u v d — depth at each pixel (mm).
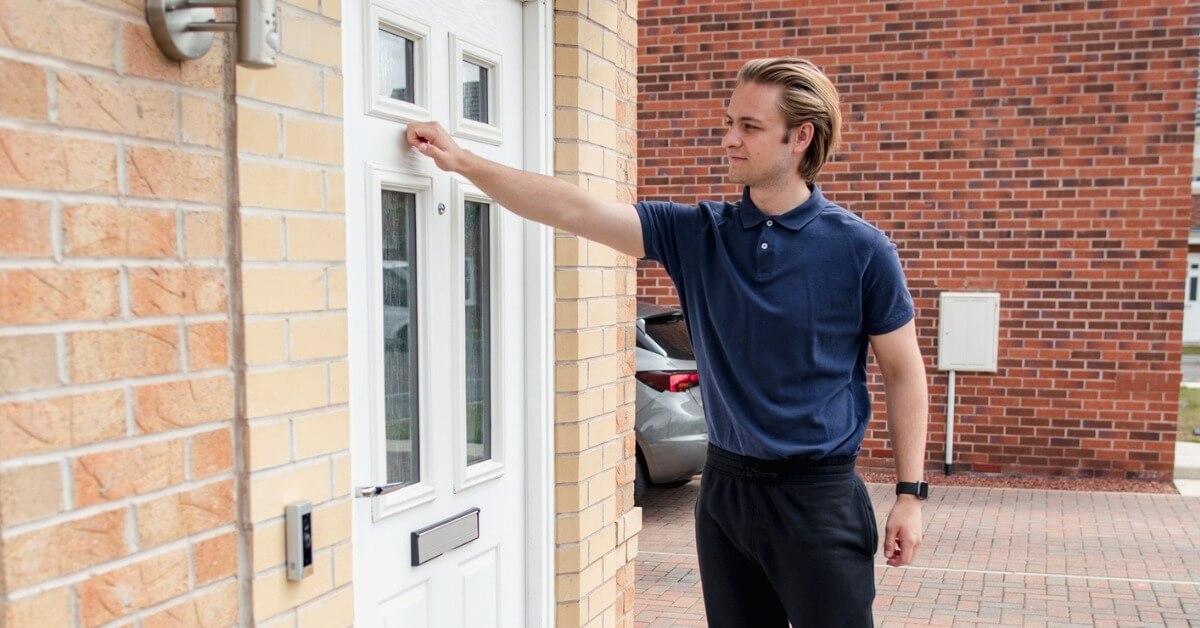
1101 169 7074
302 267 1921
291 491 1908
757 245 2268
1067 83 7090
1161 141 6965
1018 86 7164
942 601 4844
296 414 1915
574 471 2986
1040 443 7316
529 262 2857
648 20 7863
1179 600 4852
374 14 2186
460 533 2570
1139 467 7180
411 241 2416
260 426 1824
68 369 1479
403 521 2381
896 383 2355
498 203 2445
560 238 2934
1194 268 24703
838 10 7438
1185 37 6875
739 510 2354
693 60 7781
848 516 2293
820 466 2277
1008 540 5895
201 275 1710
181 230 1669
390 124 2266
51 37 1442
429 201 2422
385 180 2252
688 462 6188
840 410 2295
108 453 1547
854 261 2246
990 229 7281
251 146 1792
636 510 3568
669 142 7879
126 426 1576
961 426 7449
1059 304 7203
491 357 2760
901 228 7438
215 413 1745
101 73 1520
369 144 2203
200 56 1676
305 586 1955
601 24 3088
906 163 7395
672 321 6570
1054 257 7188
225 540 1775
